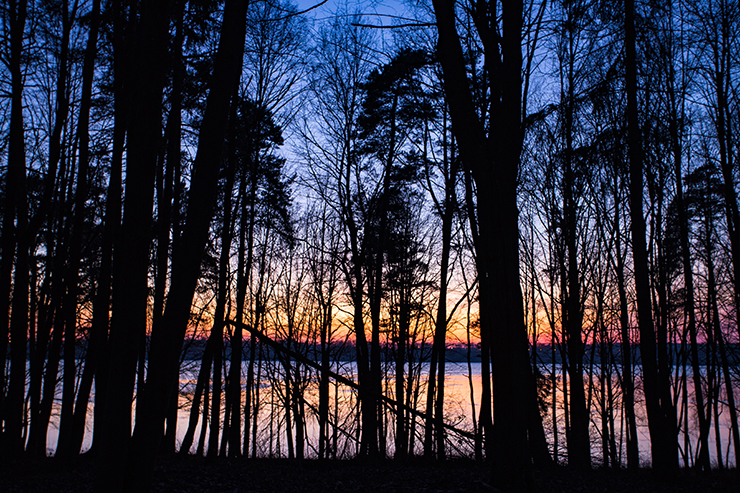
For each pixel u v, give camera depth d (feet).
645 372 38.93
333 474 40.50
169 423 51.39
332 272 74.59
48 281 46.09
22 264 35.60
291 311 79.77
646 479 39.81
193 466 40.98
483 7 26.61
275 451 82.69
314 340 71.51
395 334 77.56
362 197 69.72
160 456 46.75
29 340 50.29
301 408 50.21
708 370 63.16
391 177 67.41
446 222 63.31
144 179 14.39
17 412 34.30
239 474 37.81
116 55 31.45
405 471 42.80
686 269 56.95
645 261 38.47
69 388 34.88
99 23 37.60
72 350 35.63
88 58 36.14
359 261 65.72
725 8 45.88
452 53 24.41
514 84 25.05
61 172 43.47
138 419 13.83
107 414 13.65
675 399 57.47
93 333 35.83
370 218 67.51
